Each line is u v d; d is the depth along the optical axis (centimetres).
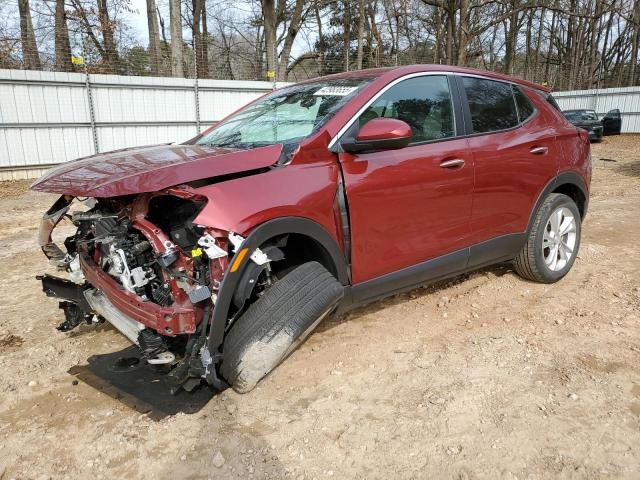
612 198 889
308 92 371
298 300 271
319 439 256
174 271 252
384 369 319
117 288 271
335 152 306
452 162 352
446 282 458
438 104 365
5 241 685
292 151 294
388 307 408
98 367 323
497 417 270
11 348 355
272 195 270
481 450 246
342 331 369
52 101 1393
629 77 4394
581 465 235
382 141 296
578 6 4069
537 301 418
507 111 412
